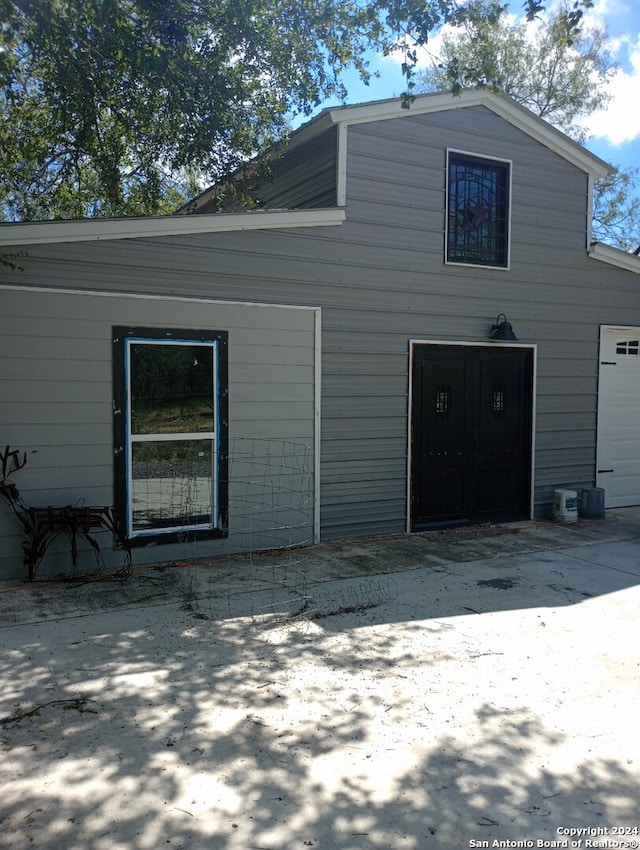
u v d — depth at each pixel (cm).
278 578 610
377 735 344
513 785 303
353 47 766
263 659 436
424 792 296
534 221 882
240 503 682
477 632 489
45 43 676
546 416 912
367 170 751
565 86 2170
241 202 1019
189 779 302
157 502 639
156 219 618
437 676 414
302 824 274
